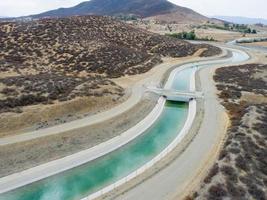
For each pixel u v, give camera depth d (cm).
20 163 3431
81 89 5234
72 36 9388
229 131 4078
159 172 3278
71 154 3725
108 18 12275
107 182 3281
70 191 3109
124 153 3919
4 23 9819
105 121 4534
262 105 4900
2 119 4016
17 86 4988
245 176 2984
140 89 6200
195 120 4716
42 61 7625
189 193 2848
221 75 7744
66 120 4422
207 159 3509
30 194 3034
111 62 7888
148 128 4684
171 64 9056
